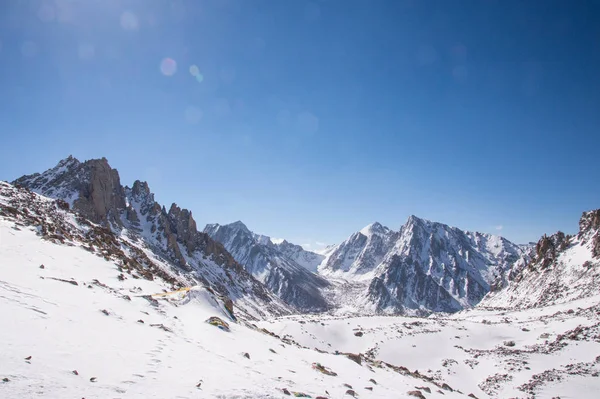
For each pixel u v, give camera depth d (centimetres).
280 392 1519
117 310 2392
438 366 8031
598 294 11075
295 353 2891
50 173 15050
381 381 2706
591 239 15975
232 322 3362
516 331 9806
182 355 1816
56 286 2531
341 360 3098
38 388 984
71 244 4703
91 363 1352
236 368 1800
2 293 1927
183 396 1206
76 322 1833
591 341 7112
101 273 3759
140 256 8562
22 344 1319
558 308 11412
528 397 5309
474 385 6656
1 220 4481
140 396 1126
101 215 14162
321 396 1636
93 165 15675
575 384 5447
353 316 12938
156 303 2988
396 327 11000
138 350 1702
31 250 3647
